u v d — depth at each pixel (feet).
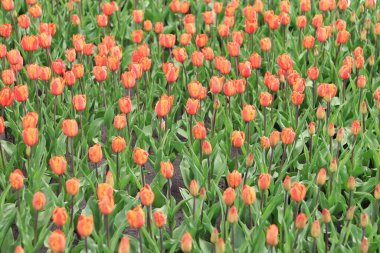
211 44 31.48
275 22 28.81
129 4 35.94
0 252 18.60
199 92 22.72
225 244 18.06
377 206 19.71
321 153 23.29
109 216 19.40
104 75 24.41
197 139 22.68
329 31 28.94
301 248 18.69
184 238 16.37
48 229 18.11
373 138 24.11
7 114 23.79
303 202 19.04
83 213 19.80
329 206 20.94
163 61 29.40
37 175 20.84
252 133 24.58
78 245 18.40
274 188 21.34
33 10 29.32
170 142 23.53
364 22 32.86
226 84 22.58
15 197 20.59
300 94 23.27
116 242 17.94
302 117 25.61
